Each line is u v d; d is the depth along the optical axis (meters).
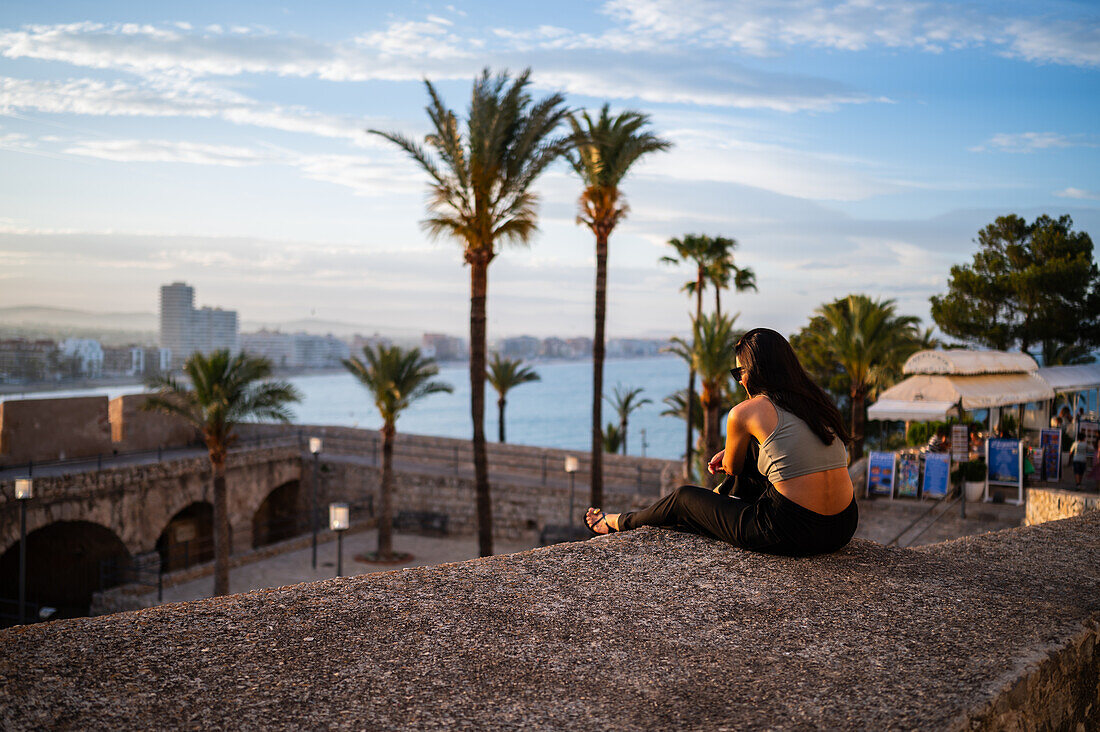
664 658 2.12
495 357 42.94
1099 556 3.29
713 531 3.11
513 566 2.80
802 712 1.83
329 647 2.09
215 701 1.78
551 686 1.94
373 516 30.41
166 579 22.41
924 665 2.11
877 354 24.95
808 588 2.68
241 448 29.97
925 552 3.24
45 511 22.08
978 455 14.45
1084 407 19.70
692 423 33.19
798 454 2.84
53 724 1.64
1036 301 30.00
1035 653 2.20
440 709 1.80
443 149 17.95
